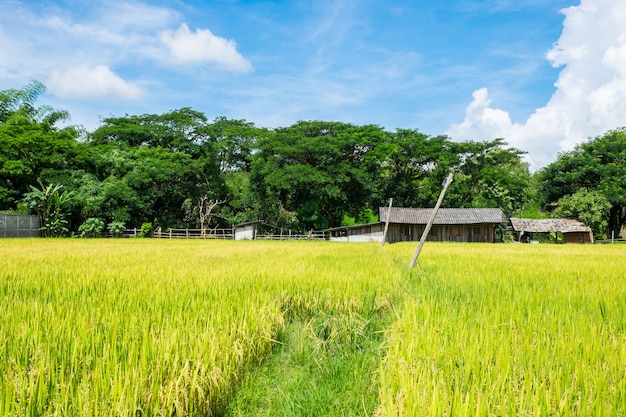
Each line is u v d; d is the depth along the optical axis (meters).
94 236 38.72
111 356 3.02
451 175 9.45
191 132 50.97
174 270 8.20
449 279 7.50
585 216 46.94
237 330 3.90
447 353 3.17
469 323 4.10
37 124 40.06
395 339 3.69
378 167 52.12
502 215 44.00
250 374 3.80
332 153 49.44
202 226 49.62
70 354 3.04
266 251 16.06
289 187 46.31
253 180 51.53
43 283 6.22
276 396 3.53
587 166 49.91
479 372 2.85
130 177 42.97
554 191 53.06
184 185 48.75
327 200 52.91
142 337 3.45
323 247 20.81
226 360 3.31
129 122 51.81
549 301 5.16
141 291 5.46
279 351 4.46
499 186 51.25
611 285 6.52
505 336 3.51
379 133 51.31
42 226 36.00
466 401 2.25
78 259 11.05
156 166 44.88
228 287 5.86
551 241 52.00
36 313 3.99
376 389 3.39
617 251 18.12
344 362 4.16
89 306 4.46
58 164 41.12
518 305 4.79
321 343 4.48
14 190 37.50
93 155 43.28
